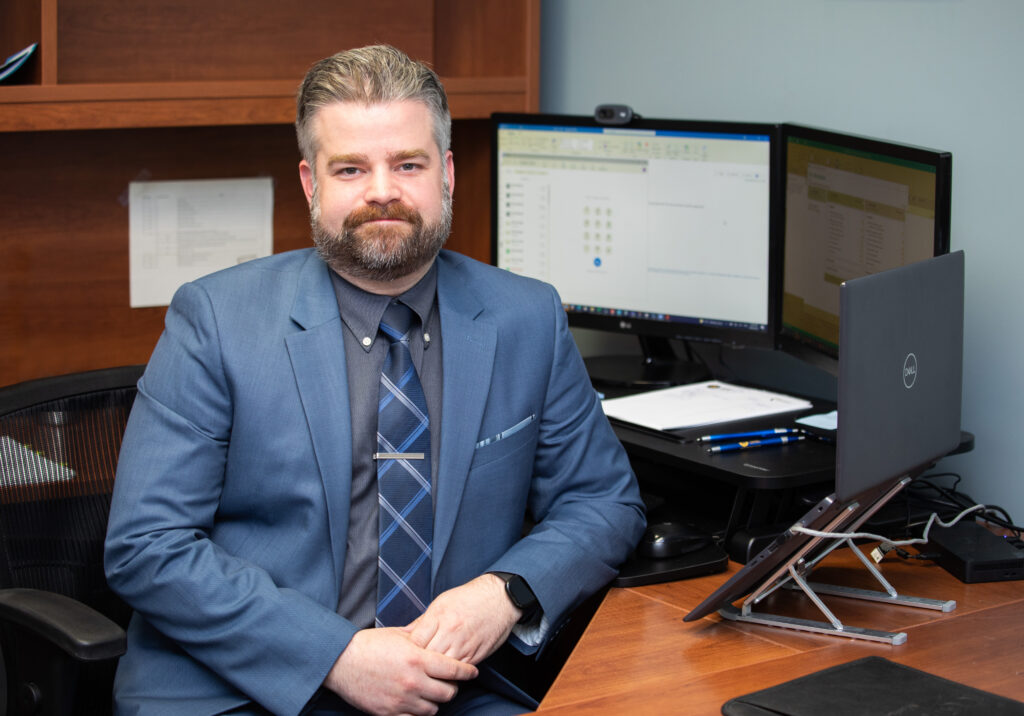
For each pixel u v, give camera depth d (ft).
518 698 4.69
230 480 4.62
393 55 4.73
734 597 4.41
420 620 4.38
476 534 4.79
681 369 7.11
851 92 6.22
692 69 7.20
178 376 4.59
